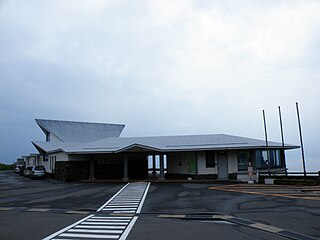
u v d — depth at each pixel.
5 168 67.88
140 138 32.69
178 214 11.13
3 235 8.02
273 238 7.51
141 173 30.02
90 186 22.17
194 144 26.36
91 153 26.66
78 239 7.61
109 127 51.28
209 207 12.37
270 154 26.36
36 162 45.41
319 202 12.83
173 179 26.48
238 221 9.59
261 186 20.64
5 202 14.67
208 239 7.44
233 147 24.23
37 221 9.96
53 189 20.56
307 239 7.37
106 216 10.94
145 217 10.66
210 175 25.58
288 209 11.35
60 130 45.88
